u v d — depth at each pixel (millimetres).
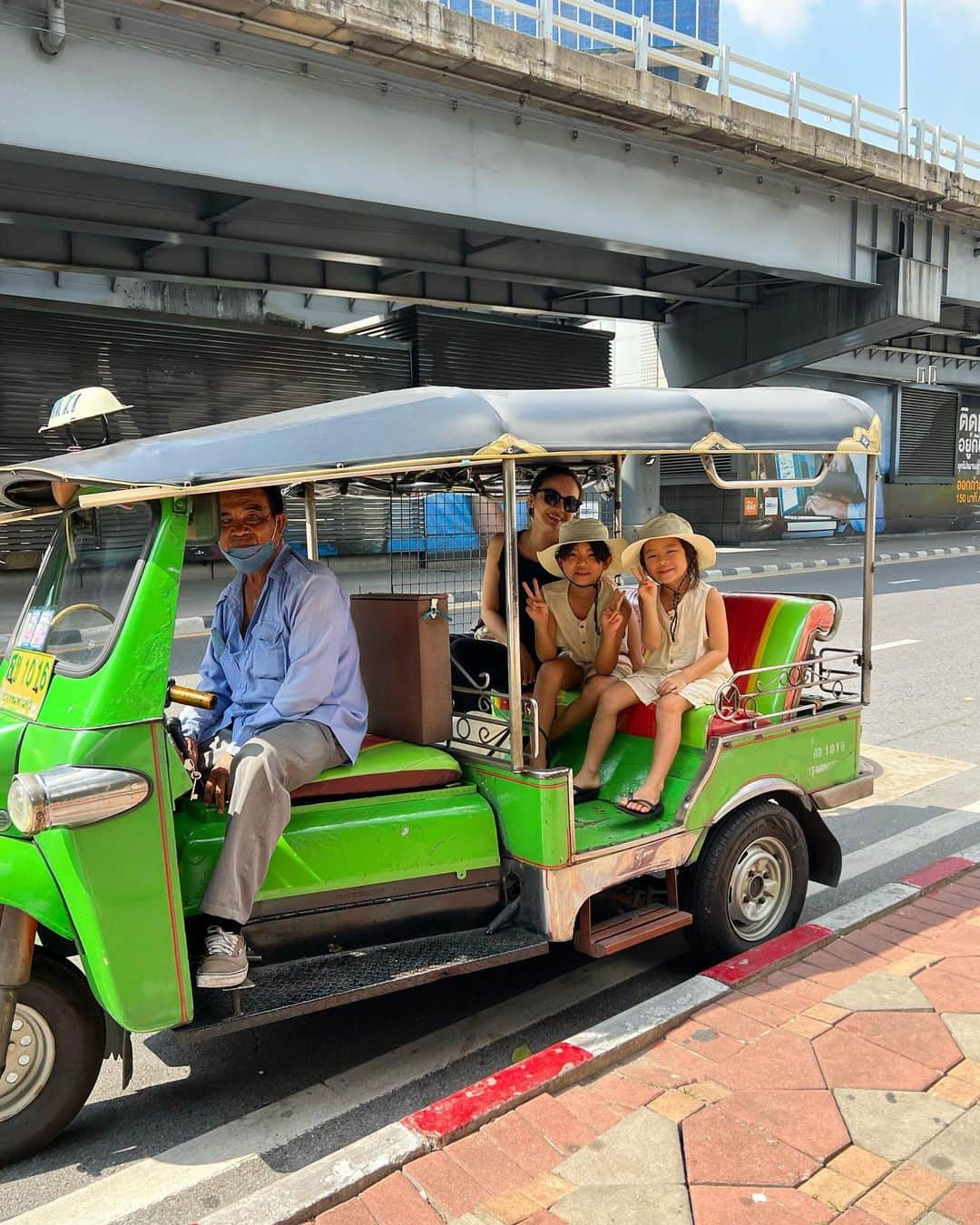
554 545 4051
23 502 3121
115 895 2555
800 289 20938
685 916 3617
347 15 10906
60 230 14438
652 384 27906
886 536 29531
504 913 3283
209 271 16578
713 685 3770
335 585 3188
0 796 2686
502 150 13688
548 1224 2250
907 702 8383
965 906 3945
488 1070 3189
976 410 32719
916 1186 2330
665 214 15844
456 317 21156
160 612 2660
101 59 10320
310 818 3055
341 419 2873
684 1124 2578
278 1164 2721
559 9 13328
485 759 3365
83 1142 2828
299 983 2891
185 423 18219
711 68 15102
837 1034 2992
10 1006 2570
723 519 25781
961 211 19359
